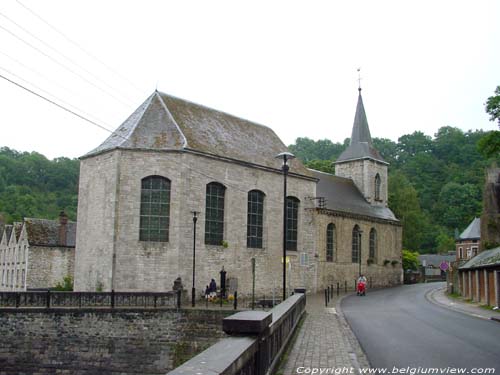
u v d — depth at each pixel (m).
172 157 35.06
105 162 35.22
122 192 34.19
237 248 38.44
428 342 14.66
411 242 83.50
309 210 46.00
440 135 131.12
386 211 63.16
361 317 23.14
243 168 39.59
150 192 34.78
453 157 124.69
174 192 34.78
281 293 41.91
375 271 56.75
